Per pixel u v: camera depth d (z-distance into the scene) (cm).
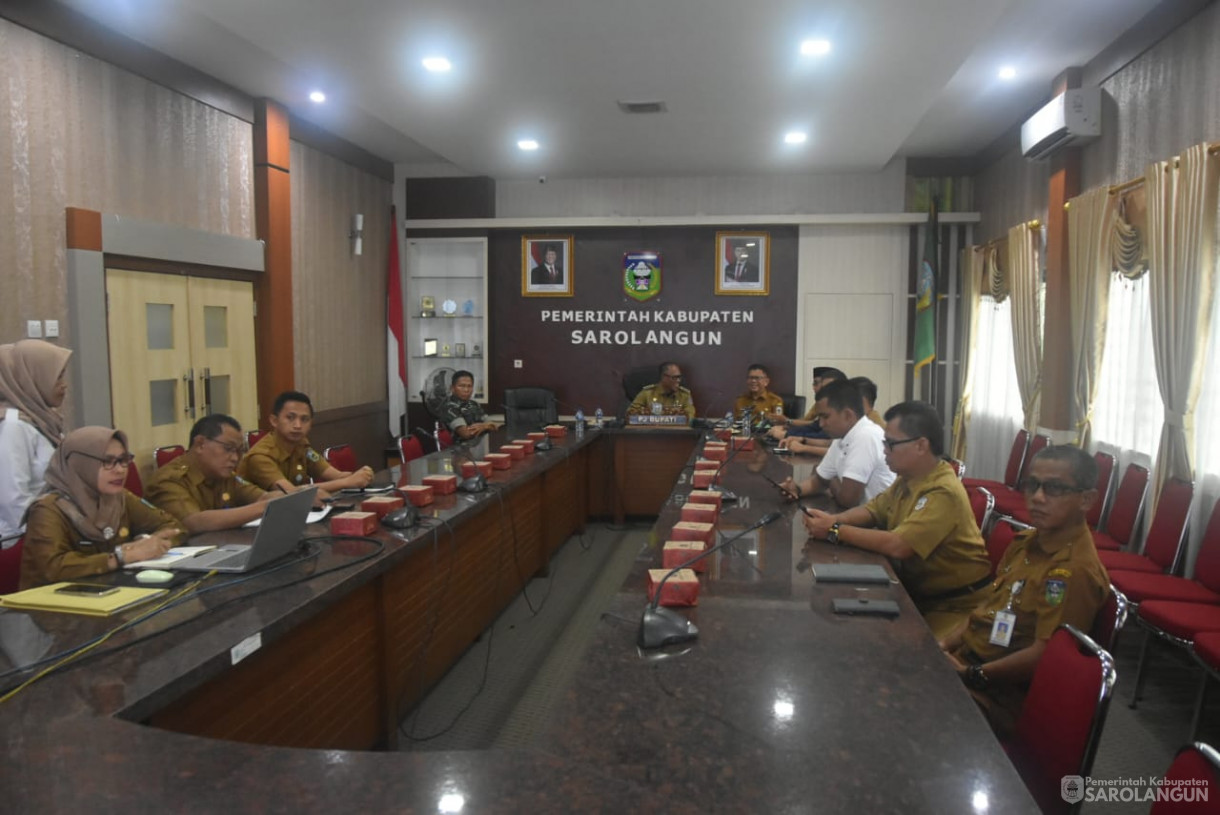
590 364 793
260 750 113
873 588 191
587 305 789
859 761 109
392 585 258
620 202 780
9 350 291
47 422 292
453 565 322
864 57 425
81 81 423
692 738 116
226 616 174
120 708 129
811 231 757
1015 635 195
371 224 749
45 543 202
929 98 498
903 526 226
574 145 630
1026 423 575
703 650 151
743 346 773
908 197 746
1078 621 182
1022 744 158
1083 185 507
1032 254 569
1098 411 487
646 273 780
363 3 360
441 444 557
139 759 110
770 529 253
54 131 408
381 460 777
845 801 99
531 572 443
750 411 638
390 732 255
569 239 788
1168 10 397
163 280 485
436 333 798
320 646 215
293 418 351
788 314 766
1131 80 445
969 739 116
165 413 491
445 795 99
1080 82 497
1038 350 566
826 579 195
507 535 397
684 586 177
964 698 130
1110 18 423
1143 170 433
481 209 780
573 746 114
